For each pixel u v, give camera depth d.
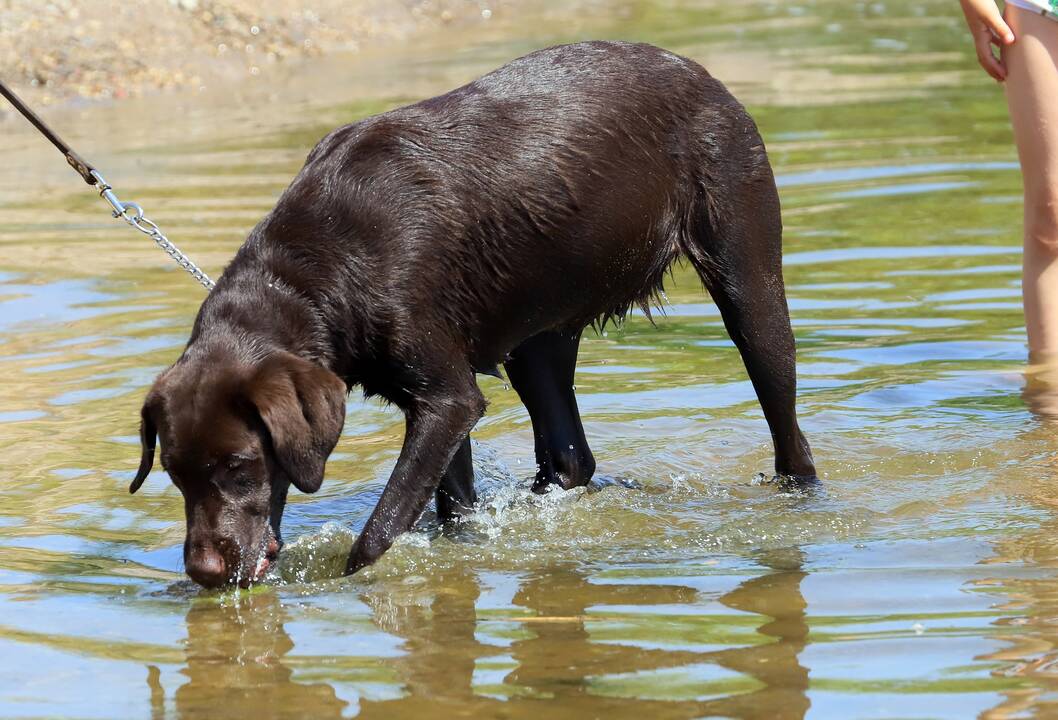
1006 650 6.94
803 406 11.69
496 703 6.62
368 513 10.06
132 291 15.34
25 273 16.16
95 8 30.11
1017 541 8.67
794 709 6.42
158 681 7.07
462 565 8.80
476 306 9.26
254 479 8.32
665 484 10.40
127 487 10.42
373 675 7.05
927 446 10.66
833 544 8.89
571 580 8.42
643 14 37.06
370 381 9.14
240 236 17.00
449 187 9.07
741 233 10.05
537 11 37.88
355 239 8.86
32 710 6.73
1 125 25.48
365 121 9.34
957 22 33.97
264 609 8.13
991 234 16.41
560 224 9.36
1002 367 12.41
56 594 8.44
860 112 23.69
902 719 6.27
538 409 10.41
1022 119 11.93
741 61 29.20
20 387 12.39
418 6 36.06
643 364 13.16
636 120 9.64
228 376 8.25
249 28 31.41
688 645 7.24
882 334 13.47
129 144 23.30
